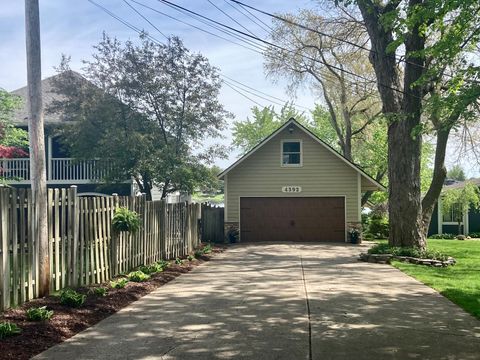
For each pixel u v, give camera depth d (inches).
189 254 623.2
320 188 880.9
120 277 407.5
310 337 241.3
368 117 1259.8
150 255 498.0
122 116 818.2
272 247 772.0
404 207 636.1
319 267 522.9
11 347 210.7
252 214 888.3
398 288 388.5
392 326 264.7
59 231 328.8
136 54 824.9
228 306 313.6
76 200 345.7
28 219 289.4
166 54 830.5
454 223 1208.8
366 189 956.6
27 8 318.0
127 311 297.9
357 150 1402.6
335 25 1056.2
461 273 488.4
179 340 235.0
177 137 844.6
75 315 271.9
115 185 883.4
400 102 655.1
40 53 321.7
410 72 625.6
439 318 283.9
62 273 328.5
